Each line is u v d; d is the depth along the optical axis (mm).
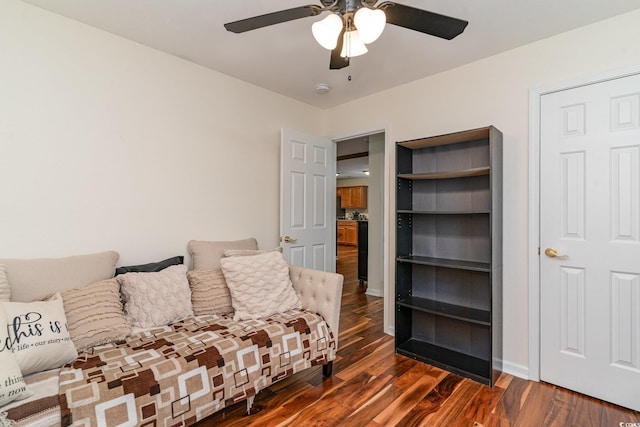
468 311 2363
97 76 2059
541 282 2141
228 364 1618
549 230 2113
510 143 2271
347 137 3402
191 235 2525
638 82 1806
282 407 1812
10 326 1295
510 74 2273
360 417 1722
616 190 1877
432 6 1779
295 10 1366
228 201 2766
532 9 1806
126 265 2180
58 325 1440
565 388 2037
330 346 2096
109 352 1552
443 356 2422
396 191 2625
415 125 2814
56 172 1905
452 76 2578
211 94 2643
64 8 1849
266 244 3057
